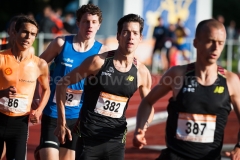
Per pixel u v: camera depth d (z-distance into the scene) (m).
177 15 44.81
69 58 13.41
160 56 43.69
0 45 13.71
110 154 11.04
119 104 10.94
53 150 12.70
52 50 13.53
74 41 13.53
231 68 47.28
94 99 10.90
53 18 42.22
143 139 9.41
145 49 43.66
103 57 10.84
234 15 73.56
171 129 9.43
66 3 66.69
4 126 11.97
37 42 41.34
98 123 10.90
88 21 13.20
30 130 21.94
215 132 9.30
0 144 12.14
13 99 11.98
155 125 24.06
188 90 9.27
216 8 73.19
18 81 12.10
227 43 47.16
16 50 12.18
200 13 45.41
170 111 9.48
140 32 10.80
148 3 43.69
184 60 44.03
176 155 9.35
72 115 13.23
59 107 11.05
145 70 11.16
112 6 43.00
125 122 11.20
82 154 10.88
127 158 17.22
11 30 13.05
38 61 12.37
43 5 65.69
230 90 9.30
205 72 9.31
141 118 9.80
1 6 65.12
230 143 20.12
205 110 9.24
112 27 43.03
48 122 13.15
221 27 8.95
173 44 43.16
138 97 34.47
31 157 16.86
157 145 19.47
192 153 9.30
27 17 12.03
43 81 12.54
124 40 10.66
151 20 43.88
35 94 13.27
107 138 10.92
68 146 13.24
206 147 9.28
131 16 10.73
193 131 9.26
